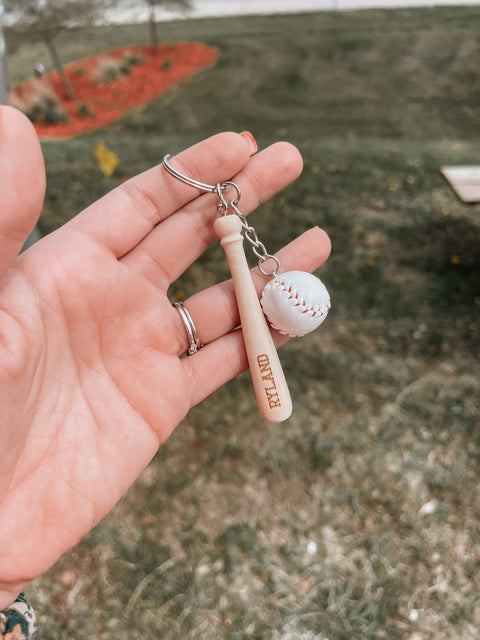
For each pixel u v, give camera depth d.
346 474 2.65
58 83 13.94
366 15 17.20
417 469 2.66
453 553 2.38
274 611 2.23
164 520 2.50
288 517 2.51
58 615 2.21
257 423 2.86
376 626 2.18
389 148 7.48
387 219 4.64
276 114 11.44
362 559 2.37
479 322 3.46
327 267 3.98
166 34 16.77
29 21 12.75
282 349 3.28
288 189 5.12
